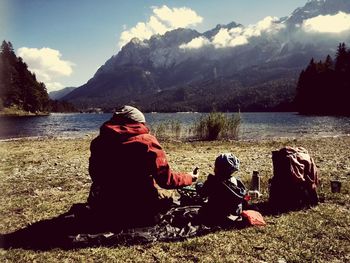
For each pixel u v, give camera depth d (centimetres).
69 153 827
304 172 319
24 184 456
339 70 4006
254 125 2183
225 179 273
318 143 1005
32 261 220
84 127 2348
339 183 363
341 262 215
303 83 4653
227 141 1112
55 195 391
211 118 1187
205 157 711
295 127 1923
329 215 292
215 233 260
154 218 259
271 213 306
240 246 237
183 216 268
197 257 222
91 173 260
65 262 218
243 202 299
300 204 317
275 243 242
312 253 226
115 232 250
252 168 550
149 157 244
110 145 249
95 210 257
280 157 323
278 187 321
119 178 250
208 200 278
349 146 903
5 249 239
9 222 296
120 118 254
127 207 254
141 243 243
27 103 5647
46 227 275
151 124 1369
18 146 1030
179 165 600
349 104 3731
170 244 240
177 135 1255
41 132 1834
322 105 4156
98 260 220
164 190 275
